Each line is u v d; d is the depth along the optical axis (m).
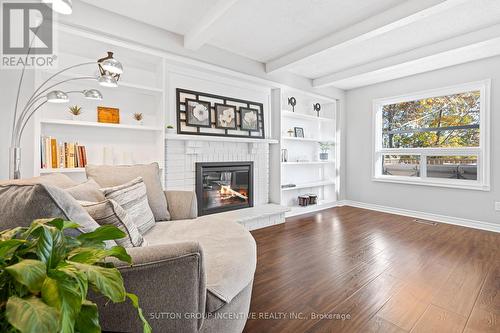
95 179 1.79
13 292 0.47
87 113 2.58
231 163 3.60
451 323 1.47
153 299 0.83
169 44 2.84
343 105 5.04
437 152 3.91
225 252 1.35
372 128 4.64
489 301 1.68
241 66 3.52
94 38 2.36
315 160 5.12
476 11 2.43
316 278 2.01
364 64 3.79
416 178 4.16
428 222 3.76
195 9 2.44
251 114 3.82
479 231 3.30
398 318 1.52
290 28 2.82
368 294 1.78
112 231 0.70
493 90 3.33
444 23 2.65
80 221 0.86
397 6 2.37
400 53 3.39
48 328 0.41
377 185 4.61
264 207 3.81
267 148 4.13
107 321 0.80
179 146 3.07
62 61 2.47
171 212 2.07
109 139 2.70
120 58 2.77
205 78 3.31
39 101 2.14
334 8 2.45
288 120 4.64
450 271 2.12
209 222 1.88
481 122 3.45
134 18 2.58
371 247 2.70
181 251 0.87
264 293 1.80
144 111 2.93
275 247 2.72
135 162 2.86
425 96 3.96
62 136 2.43
